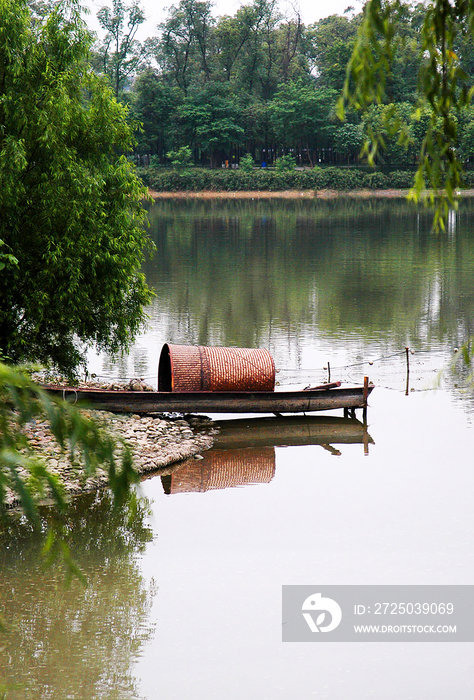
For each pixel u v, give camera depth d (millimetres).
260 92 157375
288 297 39156
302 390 20797
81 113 18469
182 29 151875
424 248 59281
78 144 19484
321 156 151375
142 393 20016
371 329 31688
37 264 18766
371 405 22250
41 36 18422
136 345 29031
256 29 152250
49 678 9062
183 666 9391
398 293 39969
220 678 9266
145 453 17531
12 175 17156
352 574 12039
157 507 14844
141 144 143875
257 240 66000
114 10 143625
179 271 48469
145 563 12297
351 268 49156
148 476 16672
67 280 18625
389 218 89438
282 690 9023
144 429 19141
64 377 23062
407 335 30531
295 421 21047
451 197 3885
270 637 10242
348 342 29391
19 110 17609
